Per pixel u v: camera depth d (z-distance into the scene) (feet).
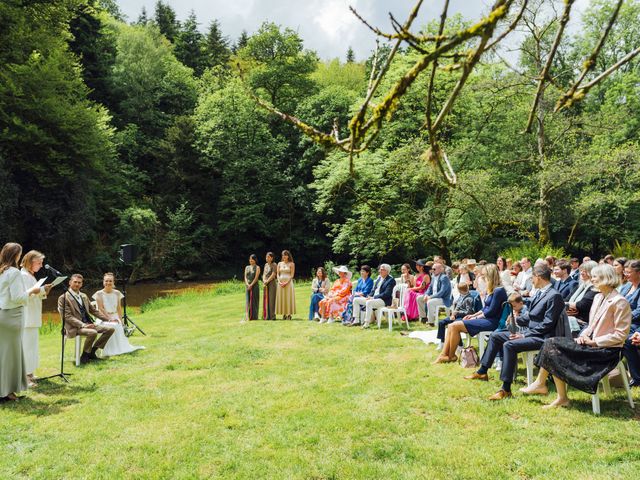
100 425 16.16
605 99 73.97
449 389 18.66
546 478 11.90
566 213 59.31
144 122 120.06
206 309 49.47
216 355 25.62
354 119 5.32
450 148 59.11
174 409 17.56
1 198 66.39
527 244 59.52
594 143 66.39
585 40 72.43
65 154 74.90
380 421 15.72
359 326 32.83
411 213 65.00
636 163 51.60
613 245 80.07
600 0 70.69
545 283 18.85
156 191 111.96
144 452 14.03
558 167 52.65
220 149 109.81
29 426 16.24
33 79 69.72
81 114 75.77
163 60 137.80
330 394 18.66
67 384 21.11
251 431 15.39
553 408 16.44
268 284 38.17
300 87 116.98
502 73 57.67
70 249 88.74
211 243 111.04
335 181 65.77
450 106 4.67
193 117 113.39
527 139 62.54
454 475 12.26
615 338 15.80
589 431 14.44
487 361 19.69
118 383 21.18
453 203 58.49
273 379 21.02
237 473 12.63
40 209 73.05
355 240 70.28
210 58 165.37
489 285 22.58
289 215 112.98
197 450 14.10
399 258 95.04
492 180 60.95
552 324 18.02
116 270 94.73
